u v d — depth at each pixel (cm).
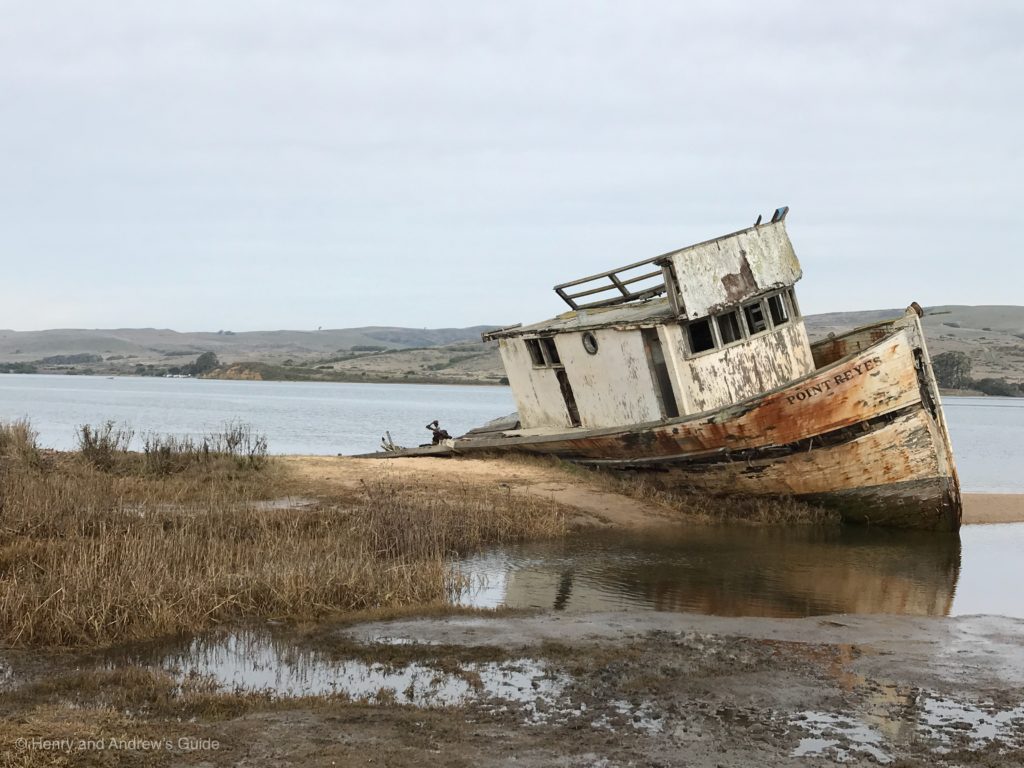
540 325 2684
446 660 1016
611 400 2361
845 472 2022
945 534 1975
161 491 1919
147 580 1166
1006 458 4109
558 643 1081
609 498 2184
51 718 777
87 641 1059
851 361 1941
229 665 995
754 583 1478
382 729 794
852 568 1611
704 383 2122
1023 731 830
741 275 2156
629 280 2300
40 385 14388
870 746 789
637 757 752
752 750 774
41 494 1634
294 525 1622
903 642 1112
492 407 9800
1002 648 1093
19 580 1201
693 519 2067
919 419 1952
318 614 1204
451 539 1705
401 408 9119
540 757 743
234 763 701
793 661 1027
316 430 5612
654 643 1091
